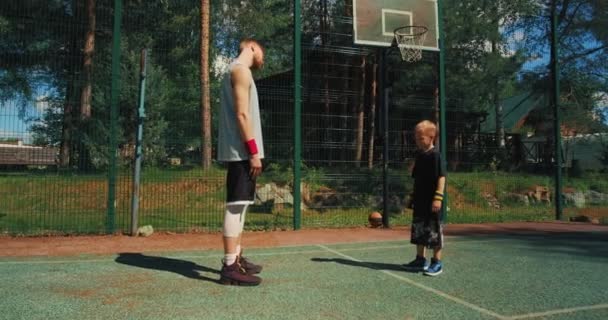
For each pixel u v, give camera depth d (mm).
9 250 5582
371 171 9859
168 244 6121
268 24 15953
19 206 8133
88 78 7785
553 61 10484
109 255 5289
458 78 14461
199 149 9078
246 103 3775
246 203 3922
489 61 15125
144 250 5652
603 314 3209
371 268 4684
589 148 23891
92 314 3098
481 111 15602
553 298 3607
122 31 9312
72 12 8969
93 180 7891
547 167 12438
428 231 4418
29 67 7379
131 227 6863
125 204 8297
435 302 3471
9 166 7195
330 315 3127
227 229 3930
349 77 10141
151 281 4008
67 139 7516
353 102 9828
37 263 4793
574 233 7902
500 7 16781
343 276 4305
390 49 9484
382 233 7594
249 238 6848
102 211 8367
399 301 3486
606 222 10172
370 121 12711
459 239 7047
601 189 15977
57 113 7469
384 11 9266
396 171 10391
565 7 20625
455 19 14766
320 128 9273
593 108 20797
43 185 8172
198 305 3316
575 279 4262
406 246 6184
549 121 15805
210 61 13992
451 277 4316
